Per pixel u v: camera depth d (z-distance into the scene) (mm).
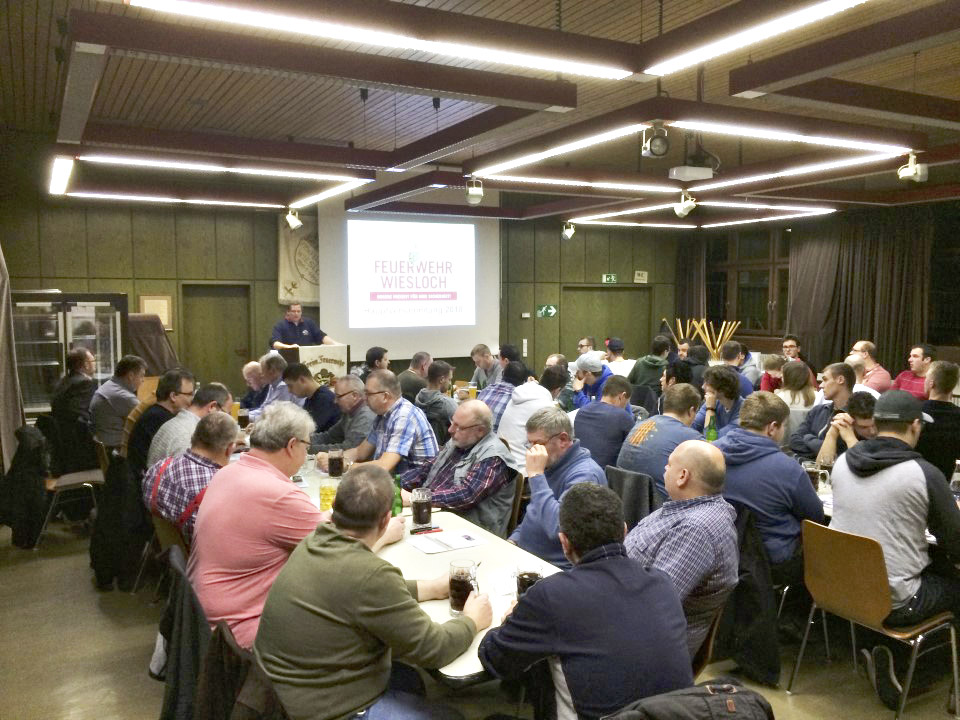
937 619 2740
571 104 3760
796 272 10297
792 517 3049
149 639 3490
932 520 2650
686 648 1679
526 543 2826
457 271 10180
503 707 2670
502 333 10938
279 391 5566
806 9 2447
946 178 8195
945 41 2758
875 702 2906
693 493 2246
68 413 4961
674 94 5977
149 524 4016
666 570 2104
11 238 7754
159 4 2363
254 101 6148
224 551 2275
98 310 6027
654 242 12148
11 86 5801
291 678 1760
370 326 9578
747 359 6836
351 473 1928
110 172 8141
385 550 2613
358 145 8039
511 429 4277
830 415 4348
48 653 3348
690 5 4219
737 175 6191
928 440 3824
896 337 9016
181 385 4168
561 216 11008
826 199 7984
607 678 1590
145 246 8461
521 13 4379
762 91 3441
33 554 4672
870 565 2627
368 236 9500
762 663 2922
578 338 11742
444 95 3510
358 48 4855
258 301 9148
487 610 2035
